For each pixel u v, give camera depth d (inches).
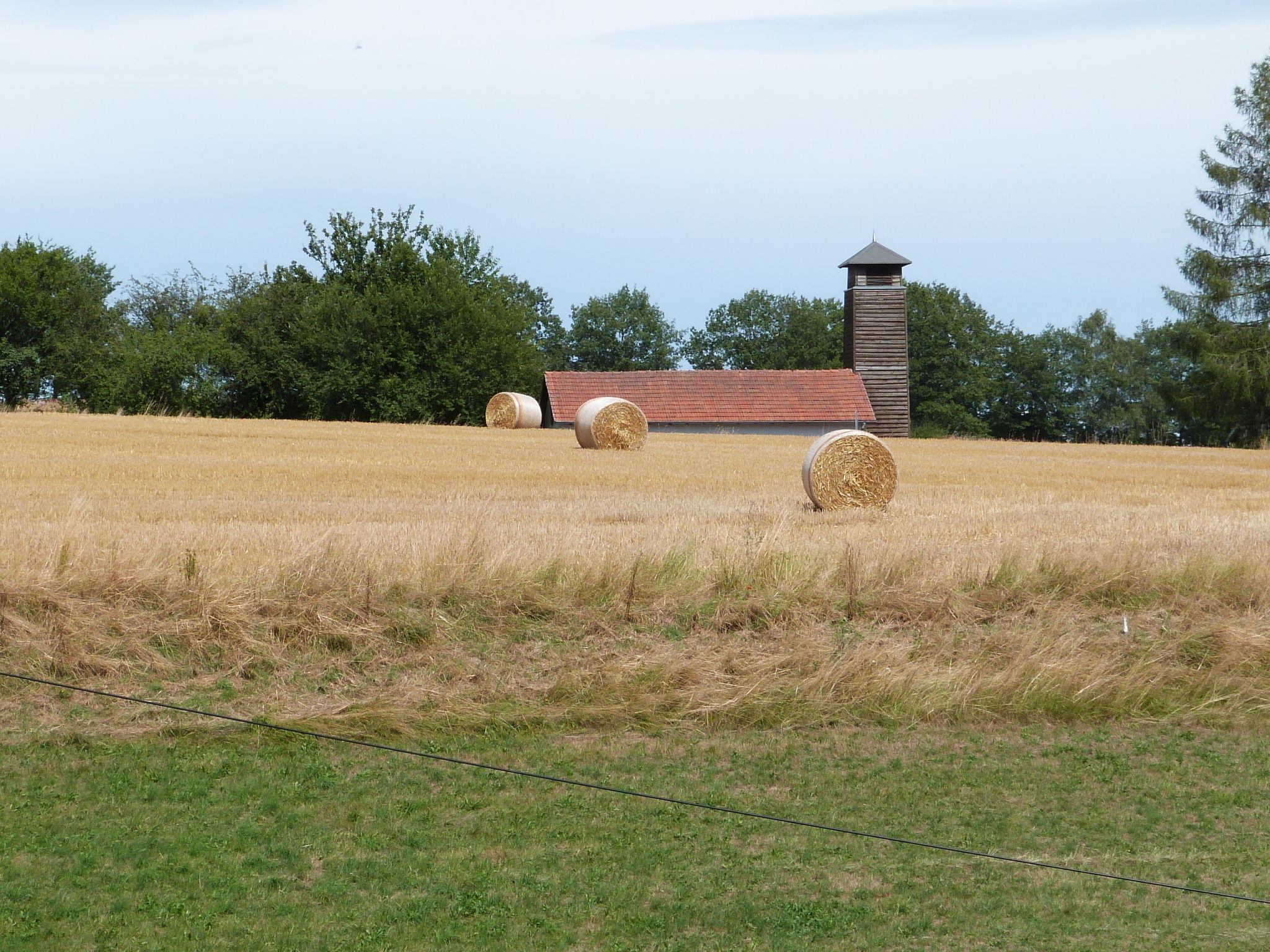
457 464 2219.5
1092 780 687.1
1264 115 4598.9
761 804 641.0
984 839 601.0
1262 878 558.9
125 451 2273.6
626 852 573.9
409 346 4931.1
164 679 776.9
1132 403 7480.3
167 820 604.4
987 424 7480.3
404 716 740.0
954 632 893.8
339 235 5802.2
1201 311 4562.0
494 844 582.9
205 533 1039.0
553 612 874.8
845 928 500.1
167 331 4726.9
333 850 574.2
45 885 530.3
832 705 781.3
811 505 1626.5
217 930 492.7
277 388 4731.8
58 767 664.4
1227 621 926.4
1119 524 1314.0
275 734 713.0
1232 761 724.7
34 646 774.5
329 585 864.3
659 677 792.9
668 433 3762.3
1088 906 523.8
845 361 5064.0
